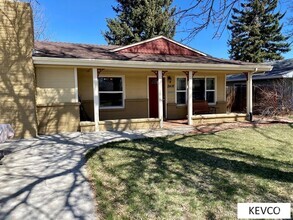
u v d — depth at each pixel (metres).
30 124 8.08
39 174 4.62
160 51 12.42
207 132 8.83
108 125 9.44
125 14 24.11
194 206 3.35
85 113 10.80
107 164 5.16
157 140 7.48
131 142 7.20
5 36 7.72
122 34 23.56
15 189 3.93
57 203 3.45
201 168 4.86
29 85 8.02
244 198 3.57
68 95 9.12
